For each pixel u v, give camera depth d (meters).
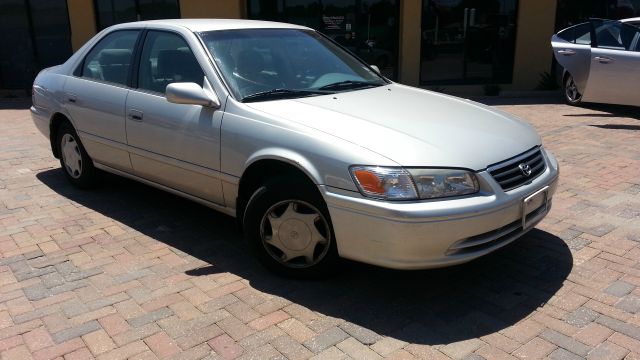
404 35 12.23
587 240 4.36
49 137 5.87
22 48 13.01
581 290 3.62
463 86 12.48
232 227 4.75
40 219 4.95
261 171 3.87
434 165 3.22
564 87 10.58
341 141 3.39
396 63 12.70
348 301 3.53
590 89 9.37
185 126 4.18
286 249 3.71
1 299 3.60
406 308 3.45
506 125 3.96
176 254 4.23
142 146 4.62
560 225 4.66
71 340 3.15
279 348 3.06
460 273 3.88
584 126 8.45
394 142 3.35
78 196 5.55
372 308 3.45
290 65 4.48
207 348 3.06
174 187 4.54
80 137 5.34
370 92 4.37
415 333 3.19
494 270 3.92
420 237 3.14
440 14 12.27
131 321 3.33
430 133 3.52
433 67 12.54
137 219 4.93
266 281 3.79
